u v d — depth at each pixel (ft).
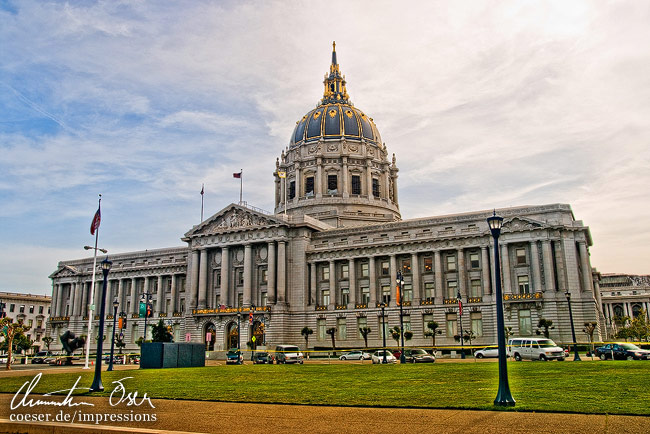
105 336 465.47
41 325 615.57
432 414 73.10
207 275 400.26
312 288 368.27
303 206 457.68
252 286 379.96
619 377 107.86
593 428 60.59
